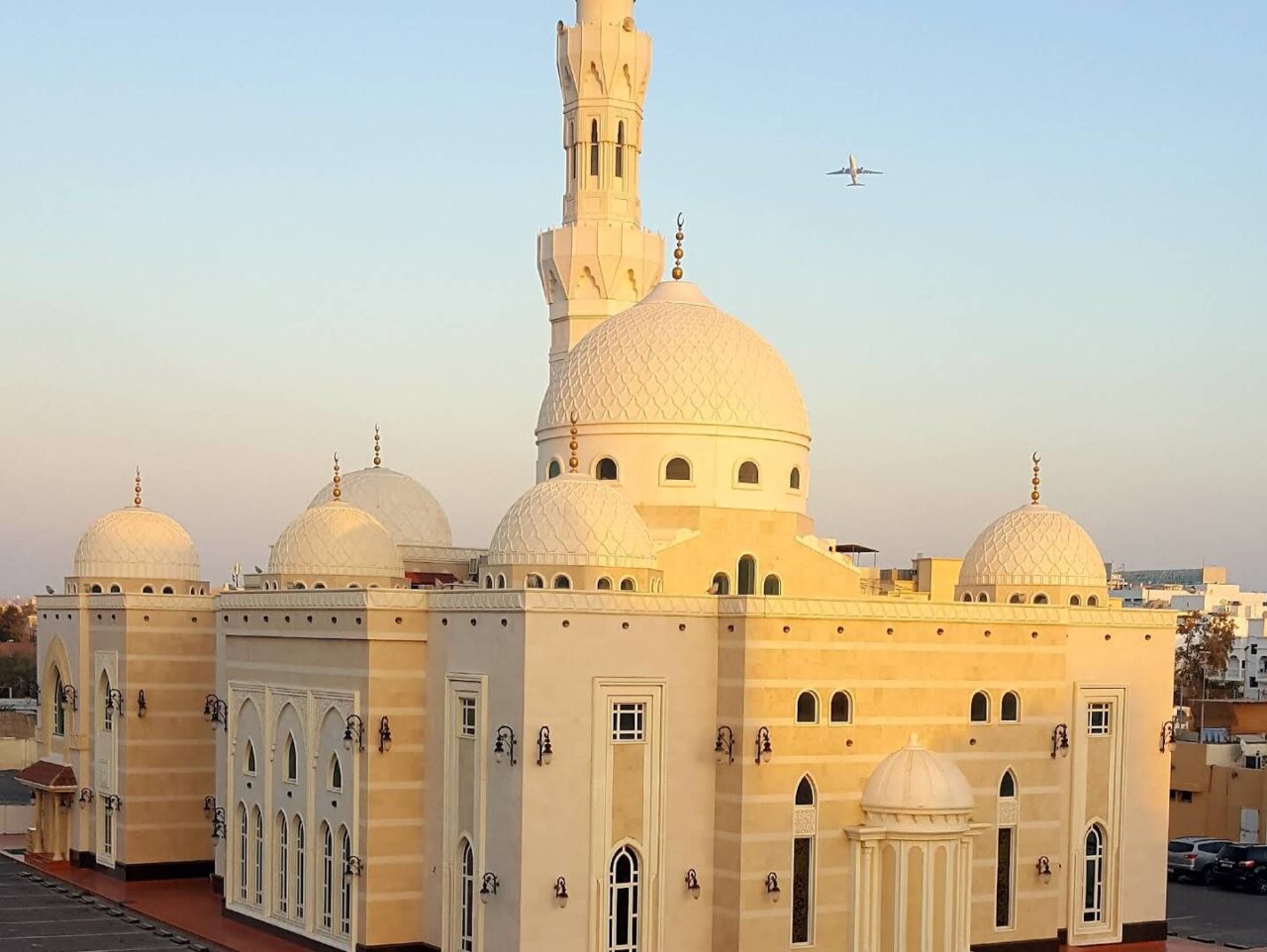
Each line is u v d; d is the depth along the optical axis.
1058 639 69.69
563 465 73.44
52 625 90.88
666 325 73.44
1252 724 119.31
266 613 71.56
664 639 61.56
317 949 66.56
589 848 59.53
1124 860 72.62
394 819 63.91
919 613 65.62
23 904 76.56
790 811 62.06
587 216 84.88
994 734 67.69
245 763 73.56
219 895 78.94
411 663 64.50
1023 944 68.25
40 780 88.25
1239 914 81.06
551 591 59.12
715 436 71.06
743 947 60.78
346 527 74.12
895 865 62.34
